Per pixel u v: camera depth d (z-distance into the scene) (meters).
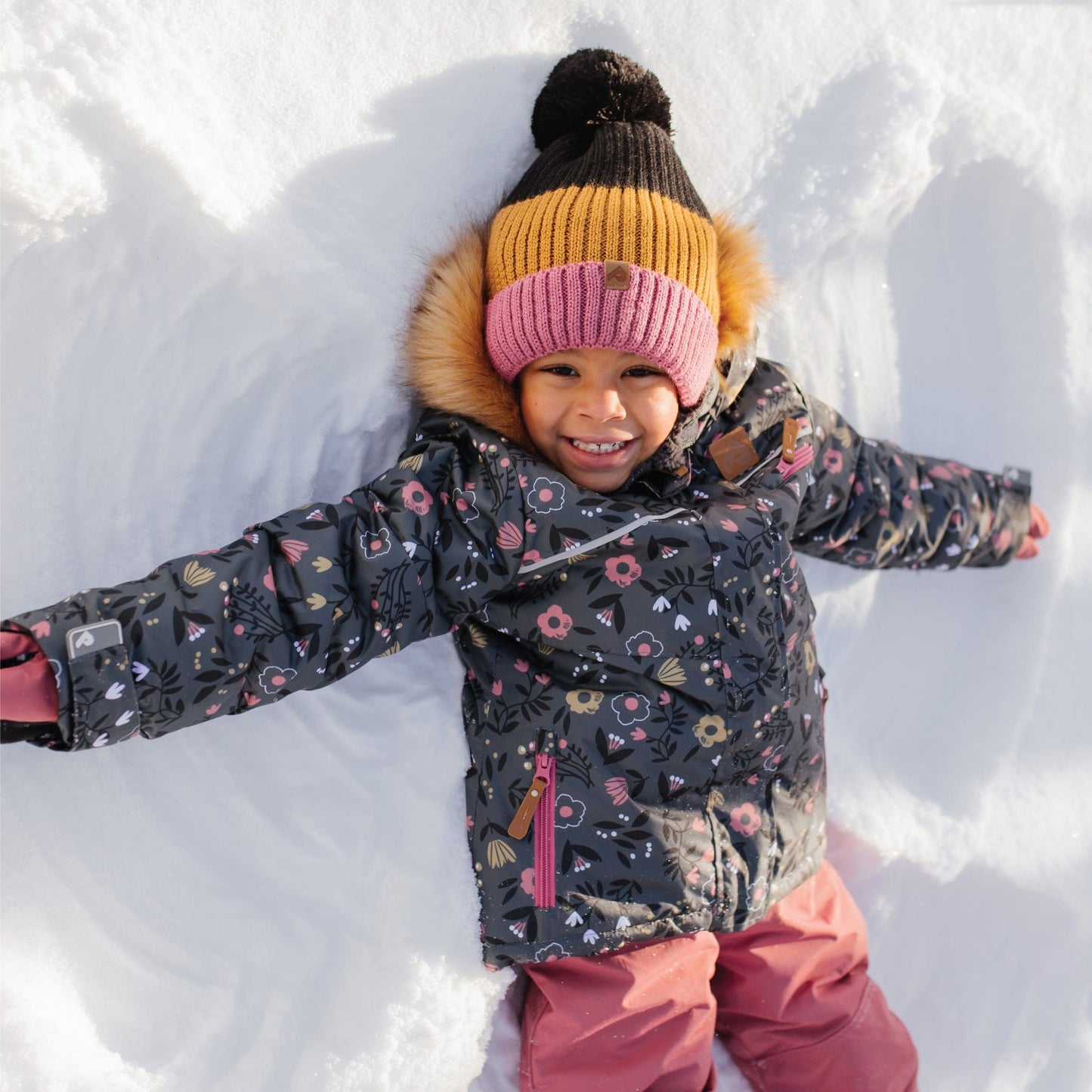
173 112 1.02
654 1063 1.08
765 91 1.32
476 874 1.11
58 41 0.96
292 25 1.10
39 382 1.02
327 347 1.10
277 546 0.95
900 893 1.40
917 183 1.40
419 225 1.15
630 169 1.06
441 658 1.20
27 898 1.02
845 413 1.46
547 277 1.01
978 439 1.53
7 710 0.82
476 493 1.04
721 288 1.14
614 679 1.07
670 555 1.06
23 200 0.95
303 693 1.14
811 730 1.16
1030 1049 1.36
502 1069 1.18
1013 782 1.47
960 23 1.42
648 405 1.05
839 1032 1.15
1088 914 1.41
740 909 1.09
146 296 1.04
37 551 1.02
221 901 1.09
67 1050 0.98
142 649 0.86
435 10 1.17
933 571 1.51
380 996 1.08
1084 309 1.51
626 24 1.26
